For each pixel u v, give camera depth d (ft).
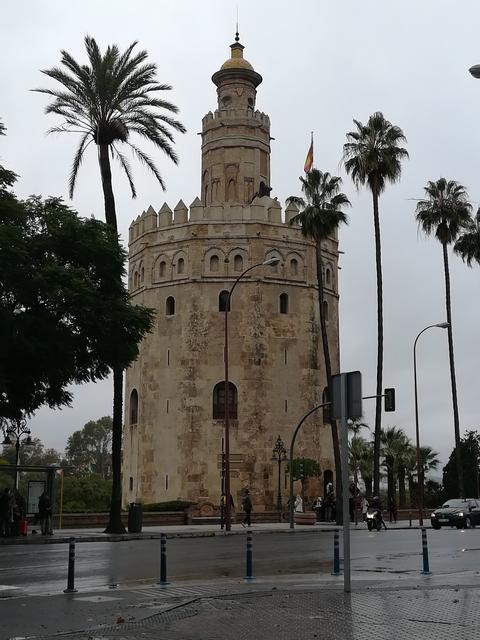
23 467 118.01
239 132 236.02
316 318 219.61
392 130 187.52
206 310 212.23
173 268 218.18
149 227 225.56
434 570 69.00
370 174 186.09
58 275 109.81
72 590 54.49
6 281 107.34
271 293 214.48
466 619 41.34
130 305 122.11
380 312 181.06
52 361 111.96
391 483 270.26
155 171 146.92
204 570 69.62
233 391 209.26
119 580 62.34
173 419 210.18
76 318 111.96
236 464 204.54
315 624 40.19
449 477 276.82
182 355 211.20
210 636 37.70
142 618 43.11
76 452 506.48
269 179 240.94
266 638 36.83
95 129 141.28
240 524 173.58
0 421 128.26
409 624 39.88
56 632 39.47
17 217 114.73
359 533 132.98
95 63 139.23
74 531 133.08
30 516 130.52
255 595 51.03
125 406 234.58
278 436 206.69
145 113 143.13
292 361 213.87
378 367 178.60
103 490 330.95
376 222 184.85
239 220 215.72
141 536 121.90
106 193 139.03
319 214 180.65
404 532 135.74
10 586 58.59
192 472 204.44
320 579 60.70
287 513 188.96
